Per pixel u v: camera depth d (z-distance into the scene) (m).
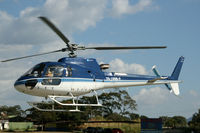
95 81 36.03
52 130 104.81
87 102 123.69
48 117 104.69
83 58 36.09
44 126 107.25
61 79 33.72
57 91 33.81
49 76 33.34
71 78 34.25
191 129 59.84
